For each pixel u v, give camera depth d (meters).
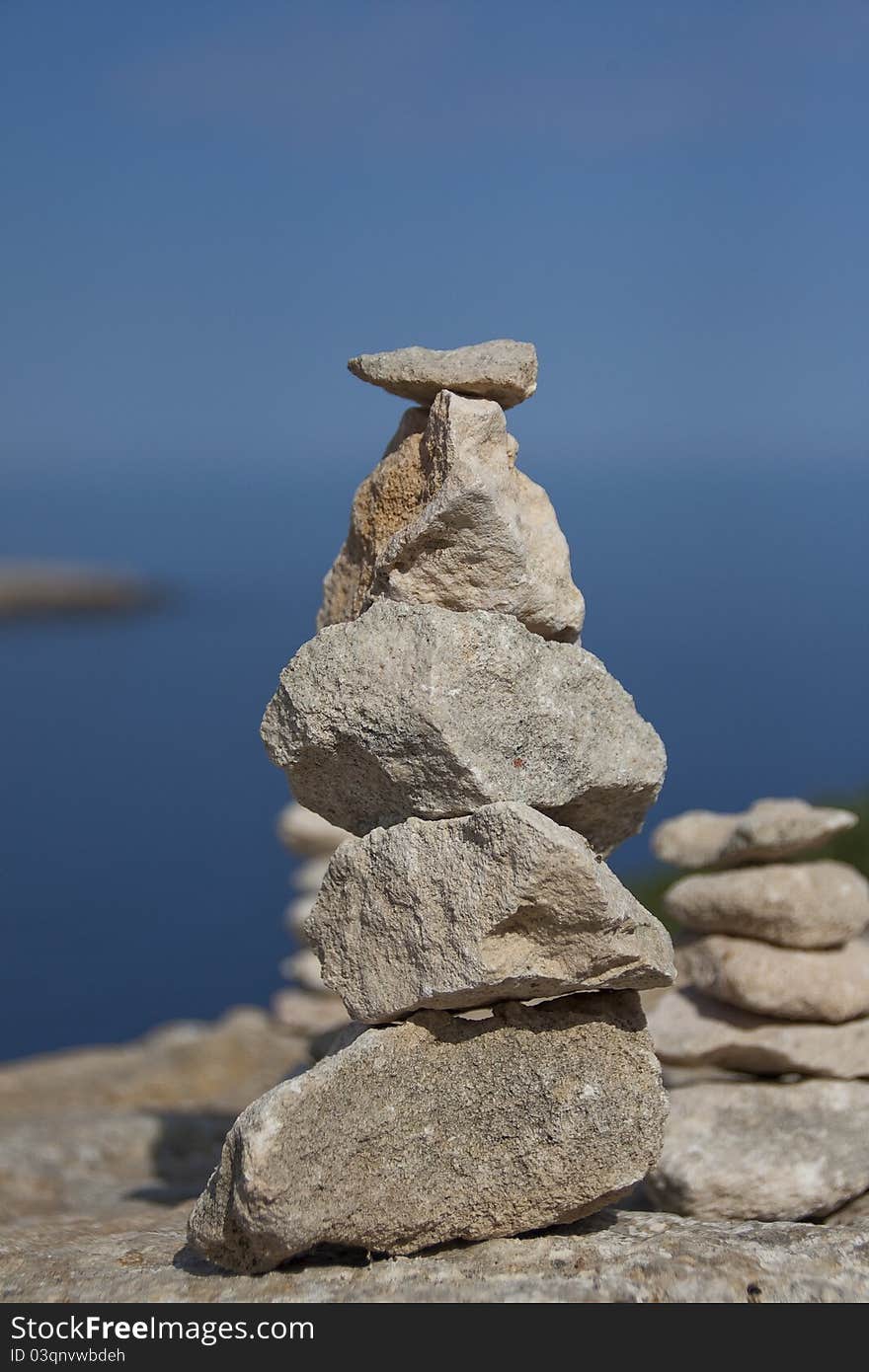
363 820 1.37
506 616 1.33
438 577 1.34
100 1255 1.36
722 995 1.51
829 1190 1.43
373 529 1.39
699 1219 1.42
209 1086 2.00
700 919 1.53
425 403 1.39
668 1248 1.32
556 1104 1.32
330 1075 1.30
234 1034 2.22
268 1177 1.27
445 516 1.33
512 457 1.36
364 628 1.33
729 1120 1.47
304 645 1.34
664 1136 1.39
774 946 1.52
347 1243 1.31
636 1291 1.28
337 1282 1.30
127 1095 1.96
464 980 1.29
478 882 1.29
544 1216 1.33
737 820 1.55
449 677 1.31
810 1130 1.46
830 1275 1.30
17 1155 1.69
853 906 1.51
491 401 1.36
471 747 1.31
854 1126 1.46
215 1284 1.30
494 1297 1.28
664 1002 1.55
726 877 1.53
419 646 1.31
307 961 2.05
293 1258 1.33
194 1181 1.65
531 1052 1.32
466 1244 1.33
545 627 1.36
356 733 1.32
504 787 1.31
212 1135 1.76
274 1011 2.24
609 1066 1.32
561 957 1.30
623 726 1.36
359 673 1.32
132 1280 1.31
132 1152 1.72
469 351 1.38
